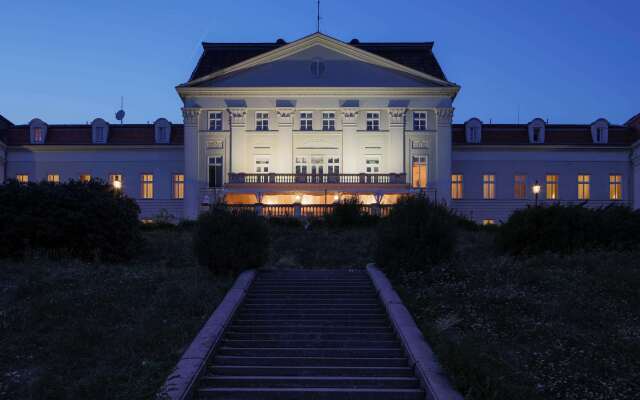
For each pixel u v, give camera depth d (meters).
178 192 56.38
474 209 56.19
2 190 29.83
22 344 17.28
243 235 26.02
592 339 17.55
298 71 53.16
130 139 57.00
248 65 53.00
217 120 53.44
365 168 53.00
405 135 53.19
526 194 56.31
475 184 56.44
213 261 25.41
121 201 32.03
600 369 15.68
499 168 56.56
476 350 15.23
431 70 54.59
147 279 24.11
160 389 13.54
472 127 56.78
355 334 18.58
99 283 23.19
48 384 14.38
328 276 25.70
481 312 20.03
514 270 24.69
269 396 14.49
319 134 52.94
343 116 52.97
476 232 38.38
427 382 14.32
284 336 18.58
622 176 56.25
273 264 29.42
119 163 56.62
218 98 53.12
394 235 25.30
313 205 43.25
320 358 16.62
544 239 28.48
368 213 41.53
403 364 16.52
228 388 14.79
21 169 56.75
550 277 23.59
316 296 22.56
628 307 20.48
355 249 32.62
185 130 53.09
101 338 17.66
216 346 17.06
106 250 29.70
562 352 16.69
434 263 24.94
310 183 50.72
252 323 19.75
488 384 13.46
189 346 16.73
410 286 23.30
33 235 28.88
